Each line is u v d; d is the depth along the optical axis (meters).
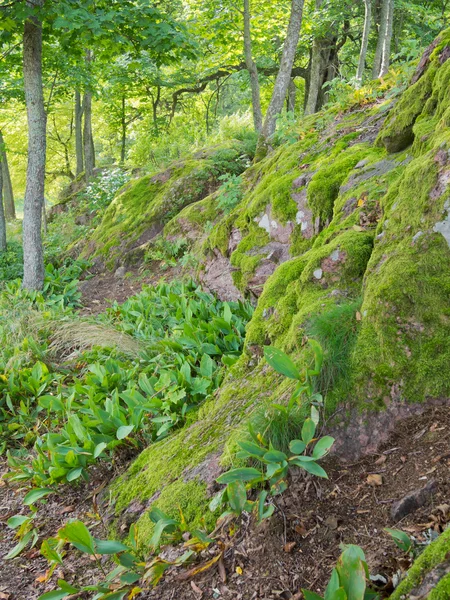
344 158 5.19
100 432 3.99
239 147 11.41
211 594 2.45
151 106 19.53
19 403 5.37
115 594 2.50
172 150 15.35
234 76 13.05
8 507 3.90
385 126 5.03
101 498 3.62
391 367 2.88
